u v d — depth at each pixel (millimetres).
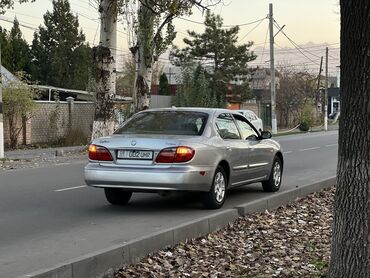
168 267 5930
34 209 9289
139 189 8555
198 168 8477
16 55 42156
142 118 9438
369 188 4434
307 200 10453
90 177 8789
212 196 8938
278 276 5609
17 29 47906
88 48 50594
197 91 37688
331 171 15695
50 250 6453
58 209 9289
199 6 14672
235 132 9938
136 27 22438
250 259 6355
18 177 13938
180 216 8578
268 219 8570
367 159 4426
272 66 41125
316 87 64250
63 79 49250
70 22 50594
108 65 21953
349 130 4488
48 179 13500
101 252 5508
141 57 23062
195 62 43375
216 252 6625
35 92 26219
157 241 6359
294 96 56219
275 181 11281
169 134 8875
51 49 50031
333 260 4613
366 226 4438
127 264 5801
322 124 60844
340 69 4570
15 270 5613
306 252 6664
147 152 8508
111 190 9453
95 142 8922
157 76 64125
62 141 27766
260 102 54000
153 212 8930
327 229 8094
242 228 7902
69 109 28562
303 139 34500
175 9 15945
